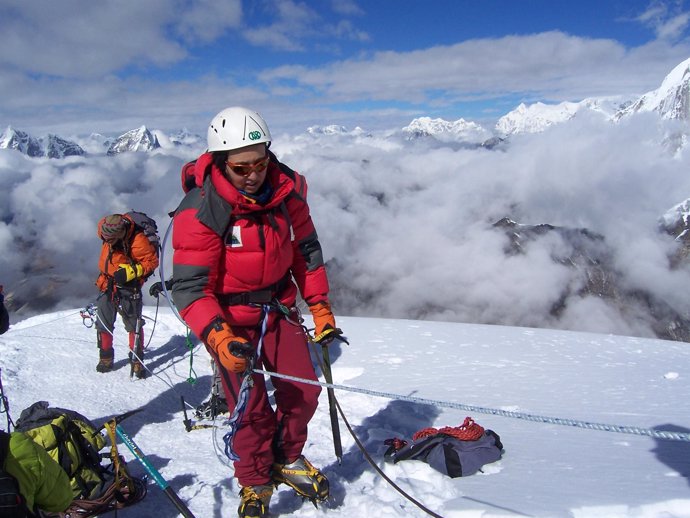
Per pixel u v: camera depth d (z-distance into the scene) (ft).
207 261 8.52
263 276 8.87
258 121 8.27
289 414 9.44
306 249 9.62
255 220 8.61
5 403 10.93
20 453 6.52
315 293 9.68
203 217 8.32
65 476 7.09
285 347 9.42
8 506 5.82
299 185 9.16
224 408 15.30
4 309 8.81
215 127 8.27
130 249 18.49
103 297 18.90
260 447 9.15
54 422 9.89
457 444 11.35
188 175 8.82
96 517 9.48
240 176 8.28
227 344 8.20
